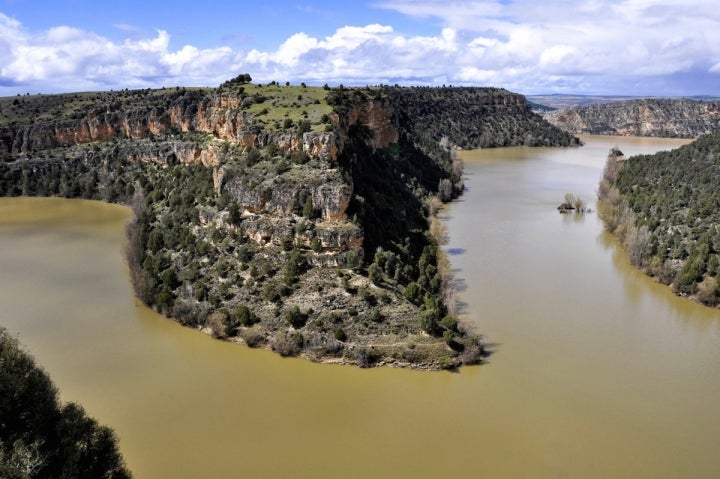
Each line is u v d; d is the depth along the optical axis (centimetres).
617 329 8594
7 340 4369
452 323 7662
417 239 10762
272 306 8194
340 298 8138
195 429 6241
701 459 5859
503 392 6919
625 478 5584
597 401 6781
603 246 12625
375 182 12331
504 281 10319
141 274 9506
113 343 8031
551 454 5900
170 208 11681
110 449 4609
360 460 5797
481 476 5594
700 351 8000
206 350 7819
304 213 9038
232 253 9244
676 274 10206
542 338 8225
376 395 6844
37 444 3822
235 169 10250
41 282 10350
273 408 6612
